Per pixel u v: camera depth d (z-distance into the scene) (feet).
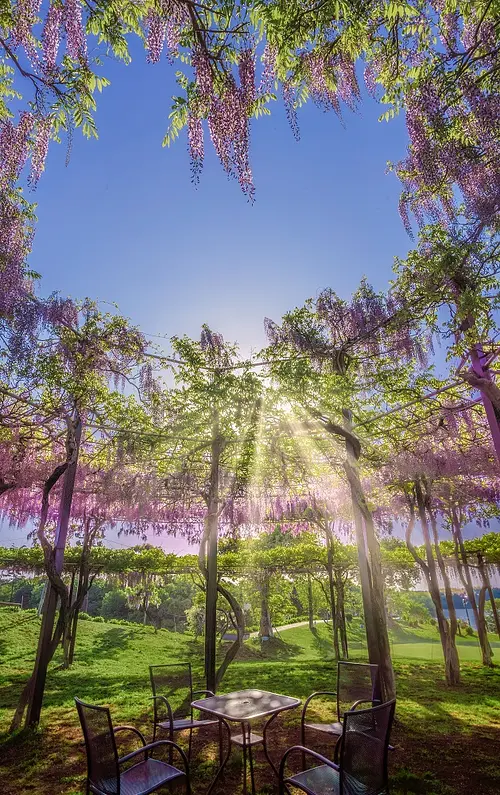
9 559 42.60
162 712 15.57
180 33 11.29
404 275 18.48
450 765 13.35
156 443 25.66
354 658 44.73
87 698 24.22
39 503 32.30
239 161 11.68
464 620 84.12
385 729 8.84
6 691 26.78
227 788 12.04
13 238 17.13
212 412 22.41
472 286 15.38
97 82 12.42
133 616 105.50
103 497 31.22
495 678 30.73
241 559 48.67
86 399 22.15
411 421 26.53
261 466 26.86
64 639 36.14
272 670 34.42
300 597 86.94
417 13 11.60
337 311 22.47
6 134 13.46
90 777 9.05
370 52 13.50
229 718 10.18
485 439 27.76
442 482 32.09
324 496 33.53
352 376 22.76
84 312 22.07
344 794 7.89
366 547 20.77
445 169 13.89
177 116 12.21
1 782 13.12
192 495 30.35
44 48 11.59
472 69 12.59
